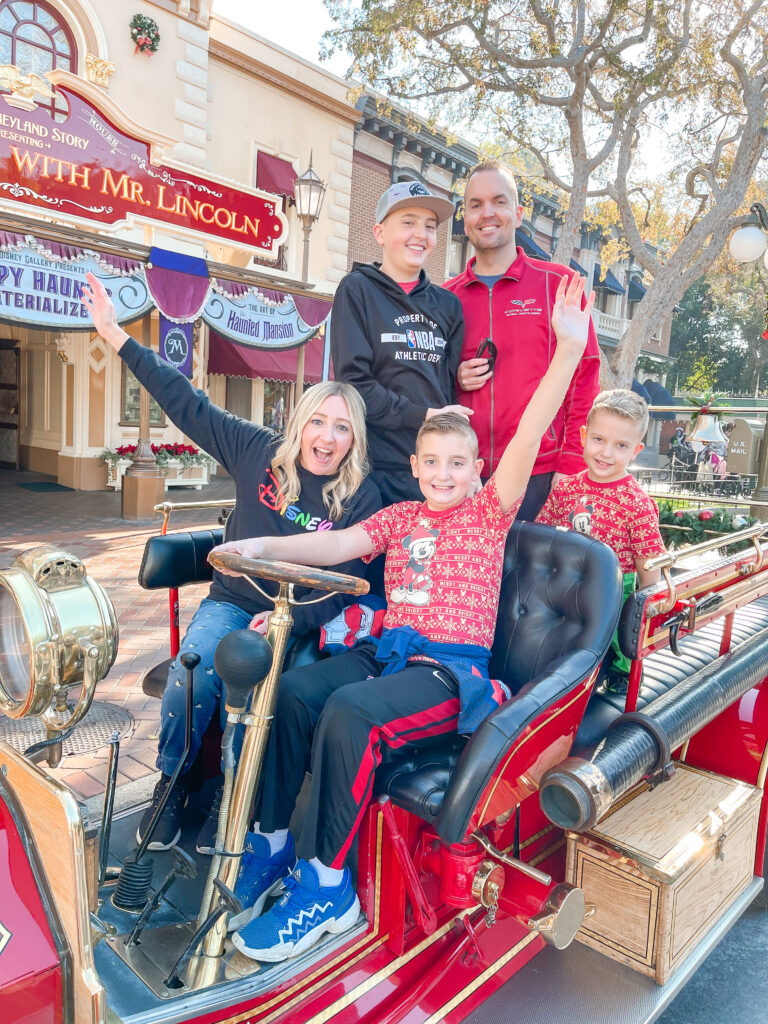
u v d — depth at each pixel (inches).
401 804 68.6
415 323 112.3
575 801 69.9
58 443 564.4
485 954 76.0
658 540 102.9
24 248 290.8
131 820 94.8
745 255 294.4
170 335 339.9
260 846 76.1
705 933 92.0
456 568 85.7
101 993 48.5
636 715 82.3
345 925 68.5
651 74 441.1
